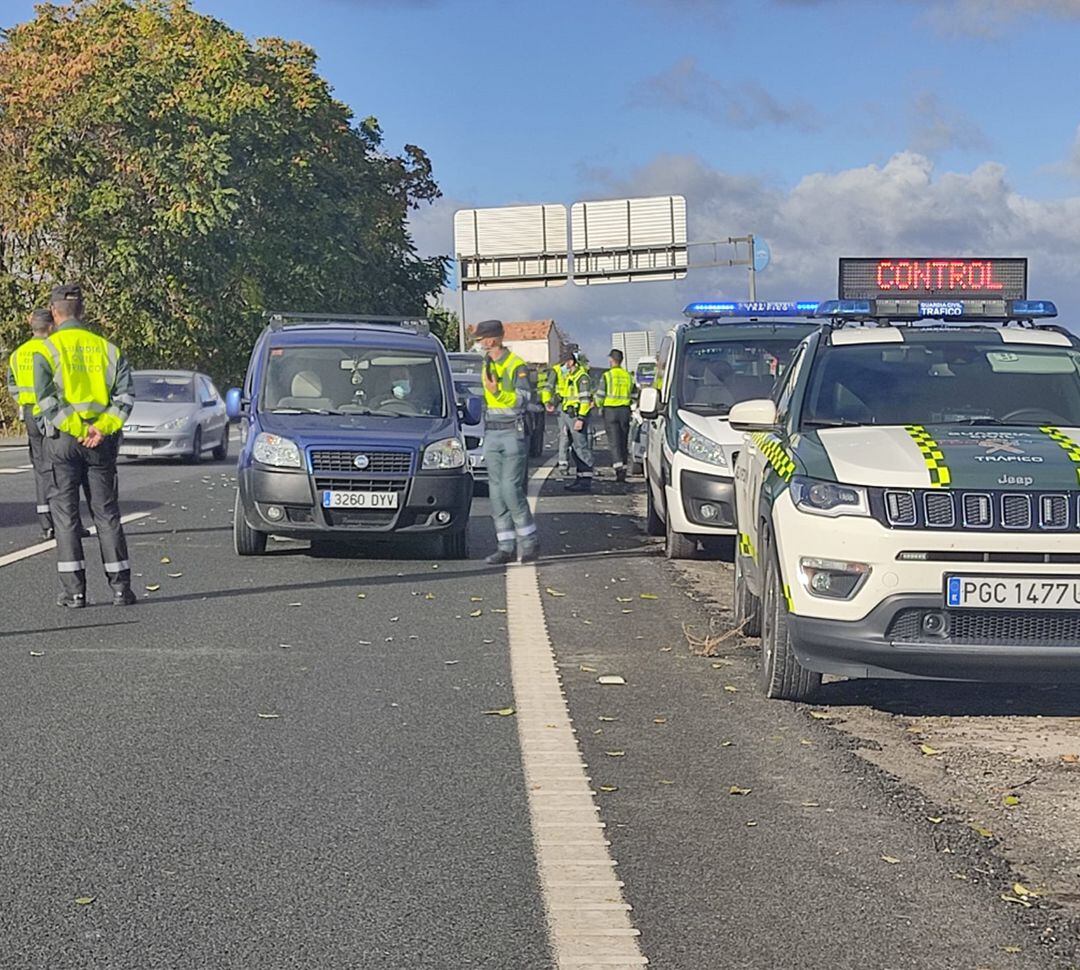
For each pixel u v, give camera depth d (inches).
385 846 219.8
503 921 189.3
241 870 208.7
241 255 2164.1
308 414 585.0
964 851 217.9
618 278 2342.5
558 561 577.3
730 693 331.6
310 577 515.5
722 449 558.6
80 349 434.0
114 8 2180.1
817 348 371.9
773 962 175.8
